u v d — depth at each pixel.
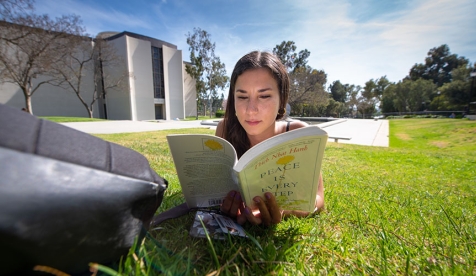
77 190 0.47
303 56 32.66
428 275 0.78
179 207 1.19
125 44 23.64
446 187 2.23
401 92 36.97
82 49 20.45
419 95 35.53
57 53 17.45
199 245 0.90
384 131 11.66
